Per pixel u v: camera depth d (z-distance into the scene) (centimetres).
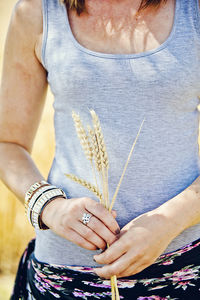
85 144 120
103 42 139
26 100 154
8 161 152
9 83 153
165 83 133
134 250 123
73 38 140
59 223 130
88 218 127
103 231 125
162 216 128
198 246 141
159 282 137
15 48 150
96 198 139
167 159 137
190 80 135
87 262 139
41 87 156
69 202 132
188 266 139
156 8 137
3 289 336
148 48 136
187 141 141
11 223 380
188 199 132
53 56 142
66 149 145
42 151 393
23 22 147
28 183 146
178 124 138
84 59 137
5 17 668
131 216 138
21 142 159
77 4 139
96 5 141
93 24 141
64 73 138
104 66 135
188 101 139
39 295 149
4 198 380
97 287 138
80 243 129
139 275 136
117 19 139
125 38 138
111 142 136
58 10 143
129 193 137
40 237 149
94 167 139
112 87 135
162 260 136
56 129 150
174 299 138
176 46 135
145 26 138
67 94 139
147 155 136
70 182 143
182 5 137
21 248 382
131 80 134
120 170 137
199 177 139
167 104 135
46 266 145
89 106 138
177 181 138
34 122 159
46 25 143
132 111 135
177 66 133
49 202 137
